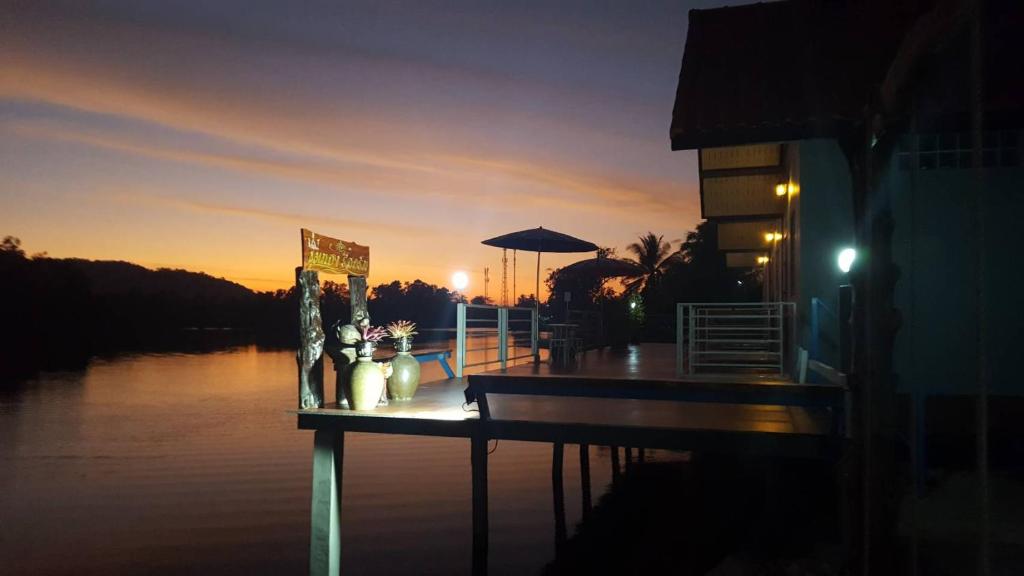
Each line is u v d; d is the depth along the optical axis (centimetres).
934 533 599
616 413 784
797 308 1005
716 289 3672
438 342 4931
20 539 1048
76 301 6800
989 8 602
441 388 982
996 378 839
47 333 6562
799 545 762
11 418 2558
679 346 1077
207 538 1045
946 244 859
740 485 1271
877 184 523
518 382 666
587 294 3070
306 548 990
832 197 950
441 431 719
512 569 877
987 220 846
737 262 2189
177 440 2059
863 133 548
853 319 545
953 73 521
